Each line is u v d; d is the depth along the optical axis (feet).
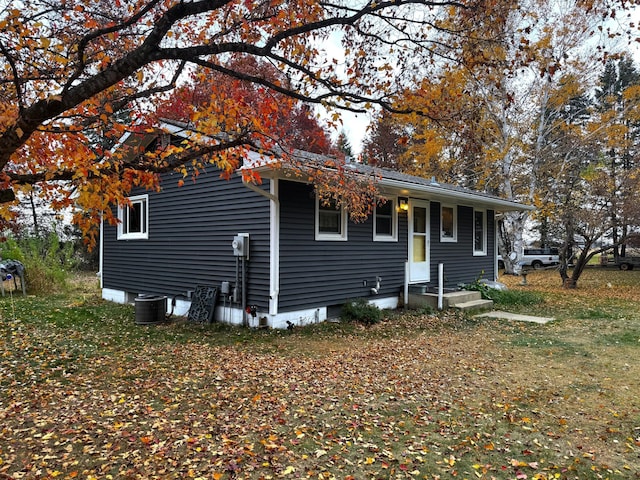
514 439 11.81
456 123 15.06
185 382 16.30
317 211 27.37
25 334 23.82
